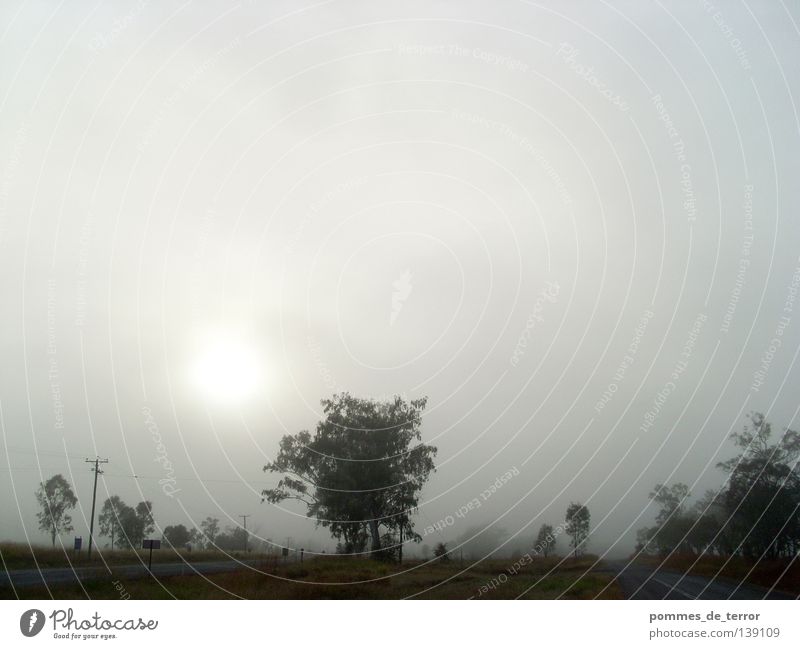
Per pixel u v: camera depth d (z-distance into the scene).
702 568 19.19
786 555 18.81
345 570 17.30
